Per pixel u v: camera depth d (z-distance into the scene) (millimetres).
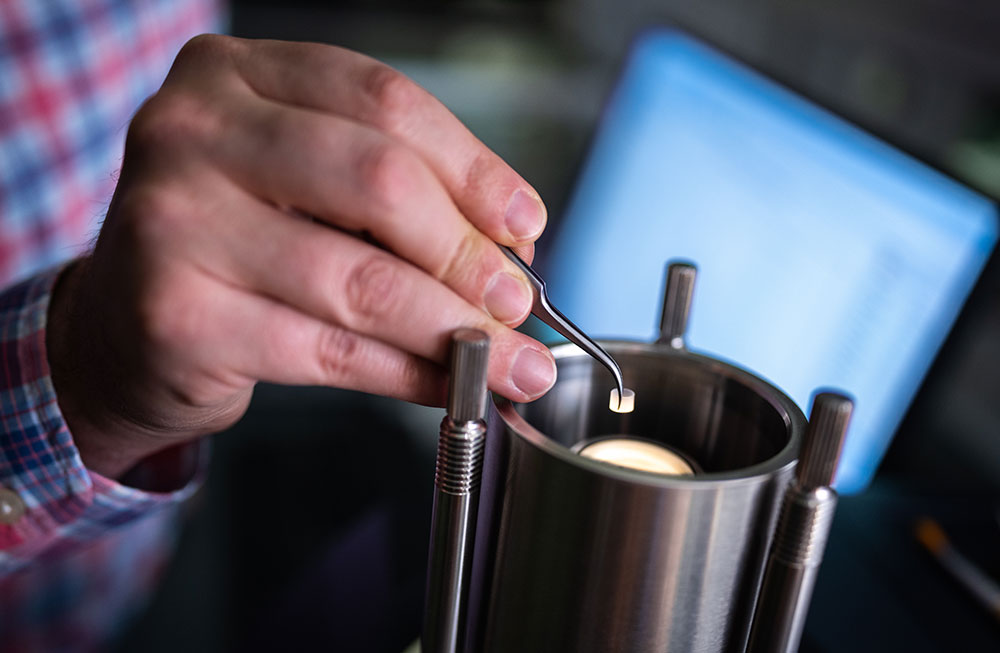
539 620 349
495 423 353
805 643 554
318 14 4098
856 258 708
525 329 988
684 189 880
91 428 529
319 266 382
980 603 579
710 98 861
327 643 591
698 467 383
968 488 721
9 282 1011
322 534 900
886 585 595
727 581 341
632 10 3002
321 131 380
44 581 855
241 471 939
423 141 389
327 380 401
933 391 664
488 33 3891
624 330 908
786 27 1652
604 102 1039
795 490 334
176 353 400
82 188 1071
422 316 381
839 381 724
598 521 334
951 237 628
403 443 832
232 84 405
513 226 392
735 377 384
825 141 730
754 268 798
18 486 541
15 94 977
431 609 367
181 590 896
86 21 1031
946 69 1152
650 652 344
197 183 392
